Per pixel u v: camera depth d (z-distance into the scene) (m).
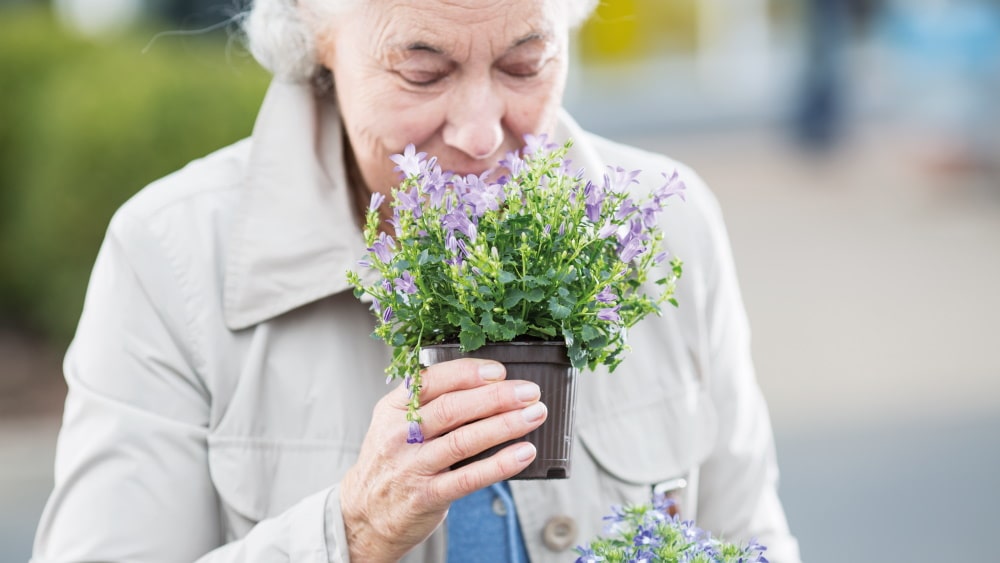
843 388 8.65
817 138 18.47
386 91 2.08
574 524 2.29
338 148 2.31
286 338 2.26
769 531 2.49
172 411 2.20
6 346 9.61
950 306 10.65
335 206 2.26
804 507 6.72
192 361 2.23
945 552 6.08
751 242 13.35
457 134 2.08
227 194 2.34
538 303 1.87
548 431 1.90
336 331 2.27
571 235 1.87
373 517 1.97
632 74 24.16
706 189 2.60
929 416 8.01
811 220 14.37
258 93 9.39
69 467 2.17
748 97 22.61
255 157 2.30
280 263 2.23
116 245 2.27
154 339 2.22
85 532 2.12
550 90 2.11
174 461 2.18
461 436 1.86
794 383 8.80
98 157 9.27
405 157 1.89
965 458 7.30
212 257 2.28
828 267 12.19
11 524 7.00
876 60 19.55
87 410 2.19
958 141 16.50
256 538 2.04
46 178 9.38
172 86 9.24
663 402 2.40
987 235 13.43
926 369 8.98
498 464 1.86
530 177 1.89
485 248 1.81
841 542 6.25
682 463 2.38
